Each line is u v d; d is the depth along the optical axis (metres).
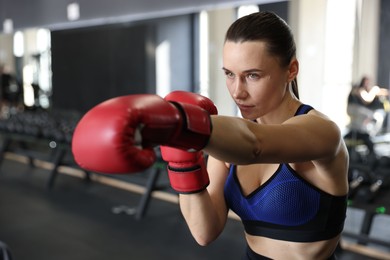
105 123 0.47
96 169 0.49
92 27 5.41
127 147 0.47
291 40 0.70
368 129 3.18
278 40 0.67
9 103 6.51
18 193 4.03
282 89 0.71
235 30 0.68
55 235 3.01
